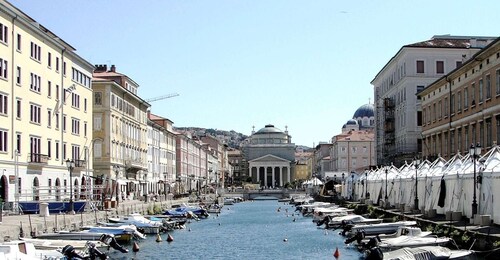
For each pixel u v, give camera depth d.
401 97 104.69
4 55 58.66
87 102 85.38
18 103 61.94
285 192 183.25
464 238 36.78
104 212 63.28
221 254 46.47
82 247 38.91
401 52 102.31
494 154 45.00
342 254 44.50
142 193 115.25
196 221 84.19
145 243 53.84
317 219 77.38
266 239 57.34
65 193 67.19
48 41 70.06
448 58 99.69
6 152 59.12
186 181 170.00
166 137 143.62
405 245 36.84
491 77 60.34
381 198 74.75
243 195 180.25
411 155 97.38
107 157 91.06
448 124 75.62
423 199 58.25
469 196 46.72
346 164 185.00
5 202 57.78
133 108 108.94
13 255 31.00
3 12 58.06
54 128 71.88
